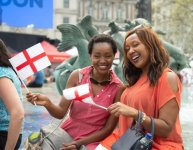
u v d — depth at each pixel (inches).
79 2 3373.5
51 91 750.5
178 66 320.8
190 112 432.1
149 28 127.9
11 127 115.0
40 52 131.3
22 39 1137.4
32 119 348.8
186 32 1691.7
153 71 124.6
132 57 127.9
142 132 119.6
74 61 340.5
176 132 124.9
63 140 134.5
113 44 135.0
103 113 134.3
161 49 125.7
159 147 122.0
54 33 2429.9
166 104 121.3
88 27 331.9
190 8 1630.2
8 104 116.2
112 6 3442.4
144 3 538.9
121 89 136.0
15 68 130.0
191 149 246.4
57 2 2913.4
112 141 130.3
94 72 137.1
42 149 133.0
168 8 1849.2
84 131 135.4
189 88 744.3
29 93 134.6
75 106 135.9
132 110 118.7
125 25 313.6
